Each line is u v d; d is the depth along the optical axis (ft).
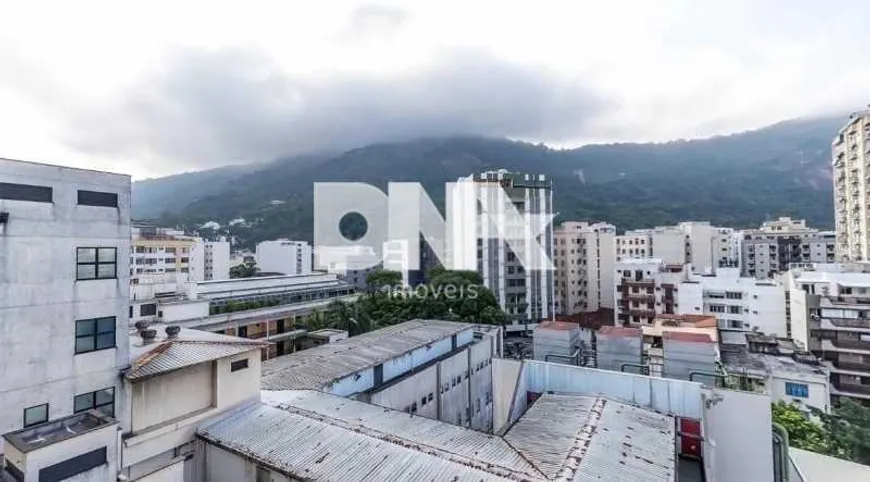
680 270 228.02
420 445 48.65
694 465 56.08
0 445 41.81
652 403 60.75
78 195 48.21
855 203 228.22
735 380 81.05
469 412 108.06
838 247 252.21
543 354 77.46
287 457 47.88
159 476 45.37
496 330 126.21
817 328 153.48
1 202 42.42
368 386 78.74
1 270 42.32
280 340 159.22
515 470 43.32
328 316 161.99
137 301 139.54
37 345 44.39
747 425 55.36
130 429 49.52
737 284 193.57
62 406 45.78
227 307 157.69
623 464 45.24
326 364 79.92
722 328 189.78
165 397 52.80
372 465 45.37
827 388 120.26
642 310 224.53
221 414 57.26
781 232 323.57
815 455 80.69
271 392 66.23
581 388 66.33
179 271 295.48
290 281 205.36
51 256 45.75
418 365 92.84
